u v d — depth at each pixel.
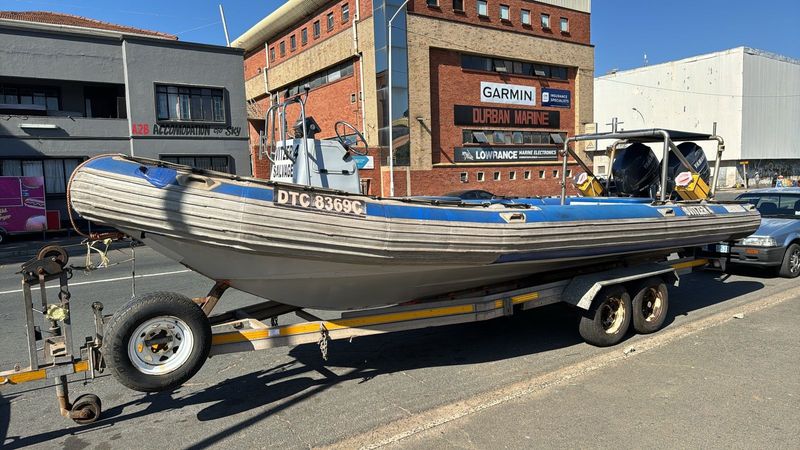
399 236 4.05
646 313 5.87
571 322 6.46
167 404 4.25
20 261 13.87
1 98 21.72
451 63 28.80
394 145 26.42
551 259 4.92
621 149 7.51
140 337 3.64
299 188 3.80
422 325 4.70
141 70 21.59
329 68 30.86
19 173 20.28
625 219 5.41
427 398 4.22
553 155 33.47
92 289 8.92
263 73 37.94
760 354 5.05
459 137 29.34
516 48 30.84
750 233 7.26
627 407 3.94
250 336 4.12
